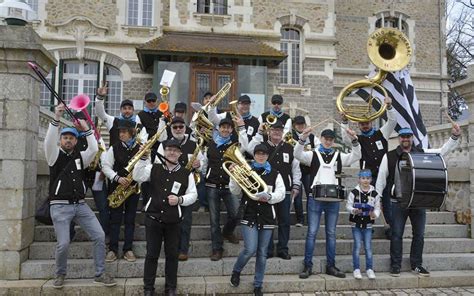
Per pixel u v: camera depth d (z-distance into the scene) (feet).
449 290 18.93
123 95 49.67
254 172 16.72
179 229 16.74
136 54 49.44
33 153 19.30
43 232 19.89
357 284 18.76
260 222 16.83
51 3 49.08
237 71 48.03
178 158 17.98
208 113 21.36
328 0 53.36
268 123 20.20
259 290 17.30
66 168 16.62
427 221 23.57
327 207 19.24
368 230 19.03
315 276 19.10
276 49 50.96
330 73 52.85
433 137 29.07
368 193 19.16
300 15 52.49
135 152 18.94
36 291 16.90
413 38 62.69
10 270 17.81
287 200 19.74
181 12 50.11
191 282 17.90
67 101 49.37
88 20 49.29
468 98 23.02
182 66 47.11
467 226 22.95
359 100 58.95
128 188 18.52
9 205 18.03
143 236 20.62
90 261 18.61
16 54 18.16
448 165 25.63
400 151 19.66
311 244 18.95
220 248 19.44
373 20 62.39
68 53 49.11
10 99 18.29
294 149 19.65
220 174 19.21
